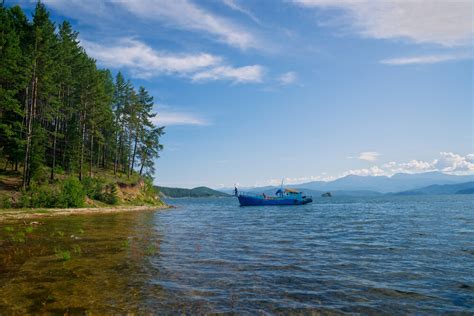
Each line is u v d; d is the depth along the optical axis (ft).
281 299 22.80
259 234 61.77
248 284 26.40
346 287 25.88
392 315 20.11
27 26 131.44
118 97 212.84
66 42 156.76
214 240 52.60
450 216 107.24
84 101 157.58
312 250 42.98
